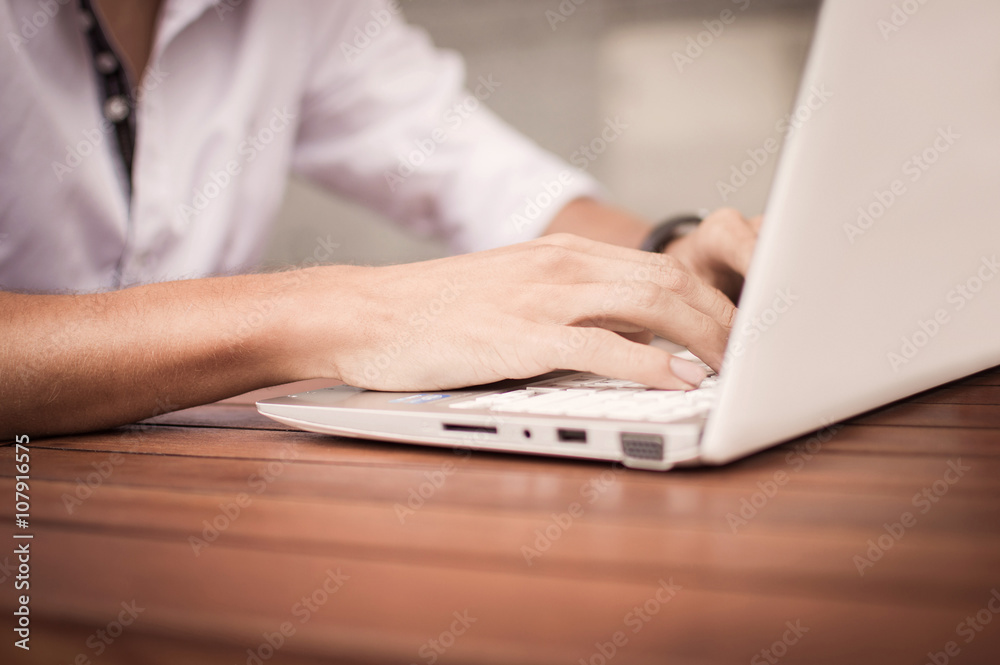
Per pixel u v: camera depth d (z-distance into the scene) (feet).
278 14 4.46
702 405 1.35
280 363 1.93
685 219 3.23
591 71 17.57
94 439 1.82
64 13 3.65
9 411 1.79
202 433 1.87
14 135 3.44
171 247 4.11
